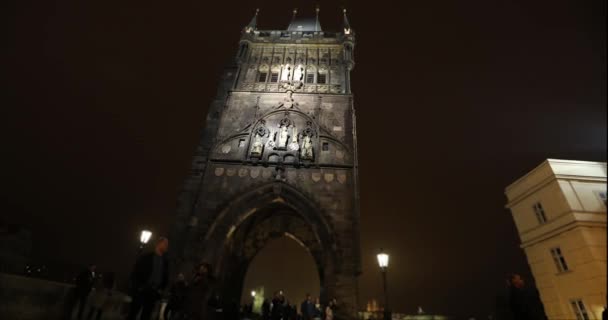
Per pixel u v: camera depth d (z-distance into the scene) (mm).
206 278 9312
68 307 11195
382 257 22484
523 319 8828
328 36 40219
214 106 32812
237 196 26672
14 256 29281
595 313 19969
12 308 9102
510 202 29891
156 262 9289
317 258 30188
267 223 32656
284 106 32125
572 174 24219
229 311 21109
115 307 14289
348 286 22578
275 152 29016
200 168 28344
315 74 35438
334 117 31328
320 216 25547
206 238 24828
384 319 20609
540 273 25422
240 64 36406
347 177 27438
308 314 20703
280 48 38344
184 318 8914
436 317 43469
